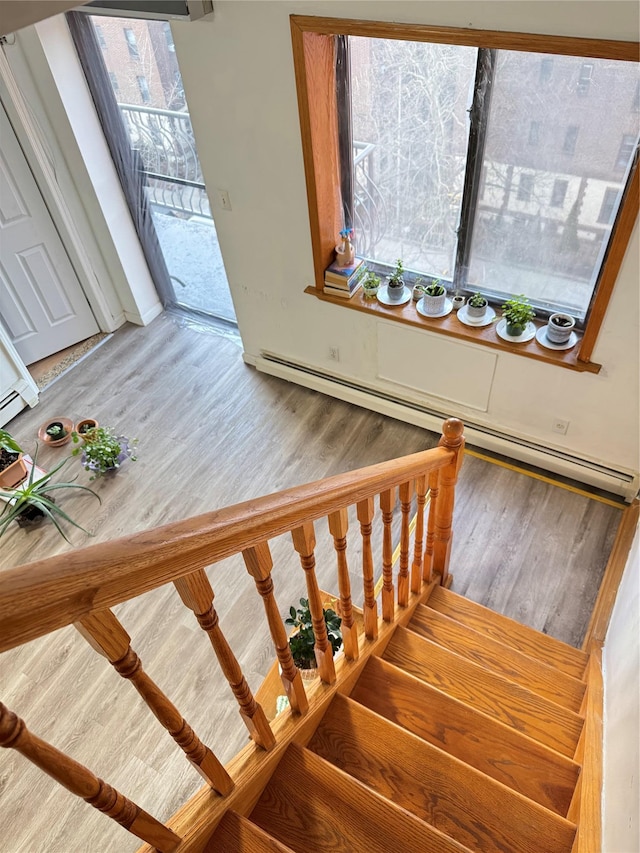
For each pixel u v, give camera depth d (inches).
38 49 142.9
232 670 52.4
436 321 138.1
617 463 136.9
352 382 164.7
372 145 130.1
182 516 148.3
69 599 32.8
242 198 140.9
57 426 167.2
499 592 128.6
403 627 101.0
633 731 66.1
